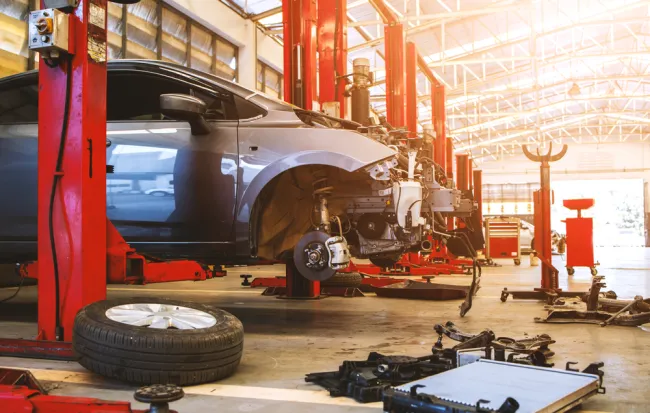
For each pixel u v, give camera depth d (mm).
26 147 3463
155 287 6652
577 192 34781
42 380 2129
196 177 3236
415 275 8102
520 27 17438
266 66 15438
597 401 1865
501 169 35812
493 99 25594
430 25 15180
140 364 1976
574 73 24375
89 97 2484
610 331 3291
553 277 4953
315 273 3105
